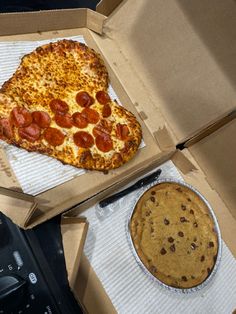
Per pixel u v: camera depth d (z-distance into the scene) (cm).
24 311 29
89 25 53
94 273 40
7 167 40
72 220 37
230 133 47
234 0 41
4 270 30
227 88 45
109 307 39
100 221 44
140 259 42
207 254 47
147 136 51
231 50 43
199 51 47
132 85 53
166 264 44
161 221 46
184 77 49
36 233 34
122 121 49
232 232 50
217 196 51
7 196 32
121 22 53
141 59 53
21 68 45
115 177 45
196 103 48
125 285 41
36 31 49
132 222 44
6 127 40
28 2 55
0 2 53
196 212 49
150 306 41
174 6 48
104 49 54
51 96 45
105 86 50
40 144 42
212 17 44
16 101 42
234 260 50
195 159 52
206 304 45
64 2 58
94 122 47
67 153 43
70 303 31
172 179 50
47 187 42
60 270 32
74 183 43
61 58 48
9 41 47
